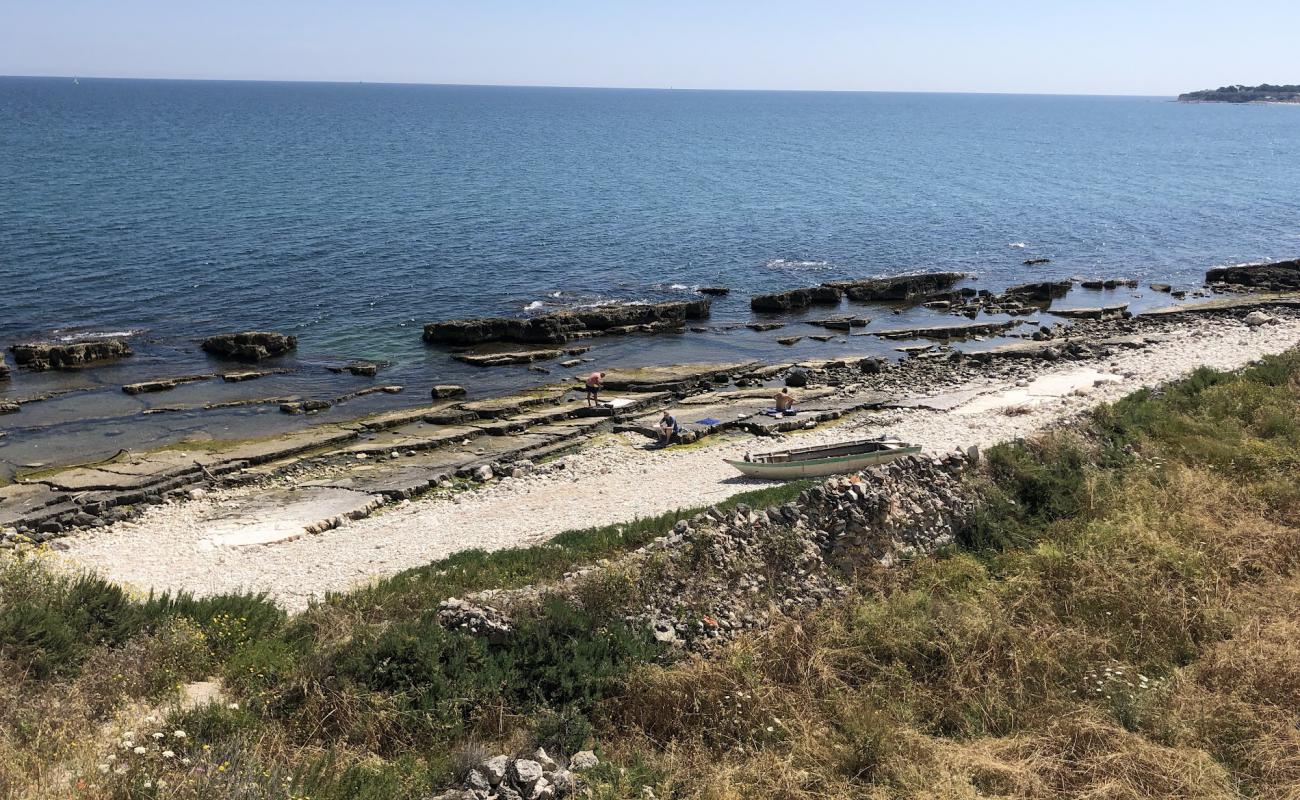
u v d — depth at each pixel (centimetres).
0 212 7169
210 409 3669
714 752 1367
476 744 1280
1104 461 2375
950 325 5169
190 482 2912
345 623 1627
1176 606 1755
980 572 1848
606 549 1967
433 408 3656
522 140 17688
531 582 1838
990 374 4131
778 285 6097
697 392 4000
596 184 10562
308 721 1316
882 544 1878
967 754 1348
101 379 3988
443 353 4525
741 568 1725
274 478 2986
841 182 11175
